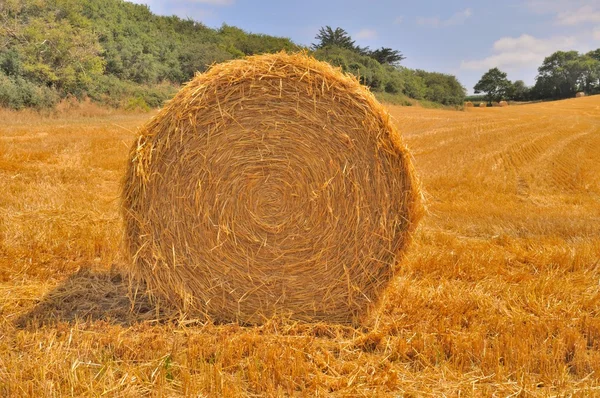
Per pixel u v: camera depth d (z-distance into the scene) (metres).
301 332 4.58
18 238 6.43
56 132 18.34
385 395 3.51
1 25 30.42
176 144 4.57
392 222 4.68
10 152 12.98
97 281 5.42
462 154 17.39
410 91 68.06
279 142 4.60
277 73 4.55
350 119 4.58
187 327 4.61
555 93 100.75
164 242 4.66
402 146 4.61
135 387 3.48
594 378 3.75
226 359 3.85
